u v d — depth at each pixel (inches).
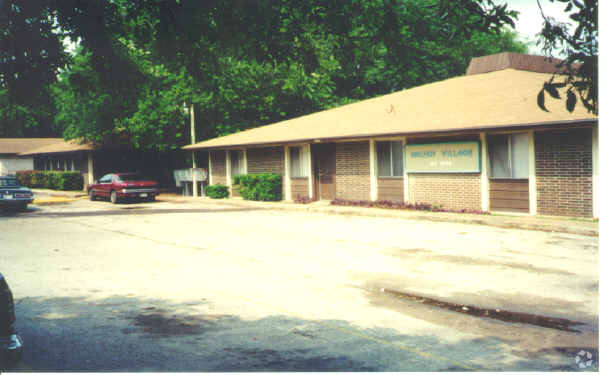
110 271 394.6
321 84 1364.4
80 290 334.6
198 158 1368.1
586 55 167.9
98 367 201.5
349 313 276.7
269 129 1097.4
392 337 236.1
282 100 1357.0
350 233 580.7
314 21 231.6
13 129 2412.6
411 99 930.7
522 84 799.7
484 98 791.7
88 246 521.7
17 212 915.4
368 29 240.7
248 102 1317.7
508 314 272.1
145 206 1027.9
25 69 221.6
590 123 576.4
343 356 211.9
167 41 228.7
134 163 1668.3
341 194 916.6
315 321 262.4
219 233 602.9
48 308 291.3
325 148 955.3
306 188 973.2
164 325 257.3
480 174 714.8
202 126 1357.0
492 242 499.8
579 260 408.8
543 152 650.2
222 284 347.3
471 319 263.6
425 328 249.6
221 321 263.4
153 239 564.7
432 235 552.1
